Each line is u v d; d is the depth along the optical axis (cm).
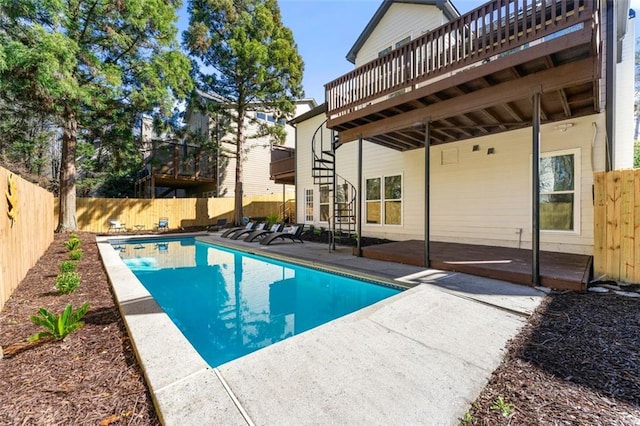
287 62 1444
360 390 212
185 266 788
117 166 1384
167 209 1576
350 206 1098
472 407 192
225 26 1405
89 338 291
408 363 244
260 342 367
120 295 406
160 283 638
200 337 381
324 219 1227
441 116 546
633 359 232
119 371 233
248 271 734
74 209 1223
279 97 1506
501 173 720
